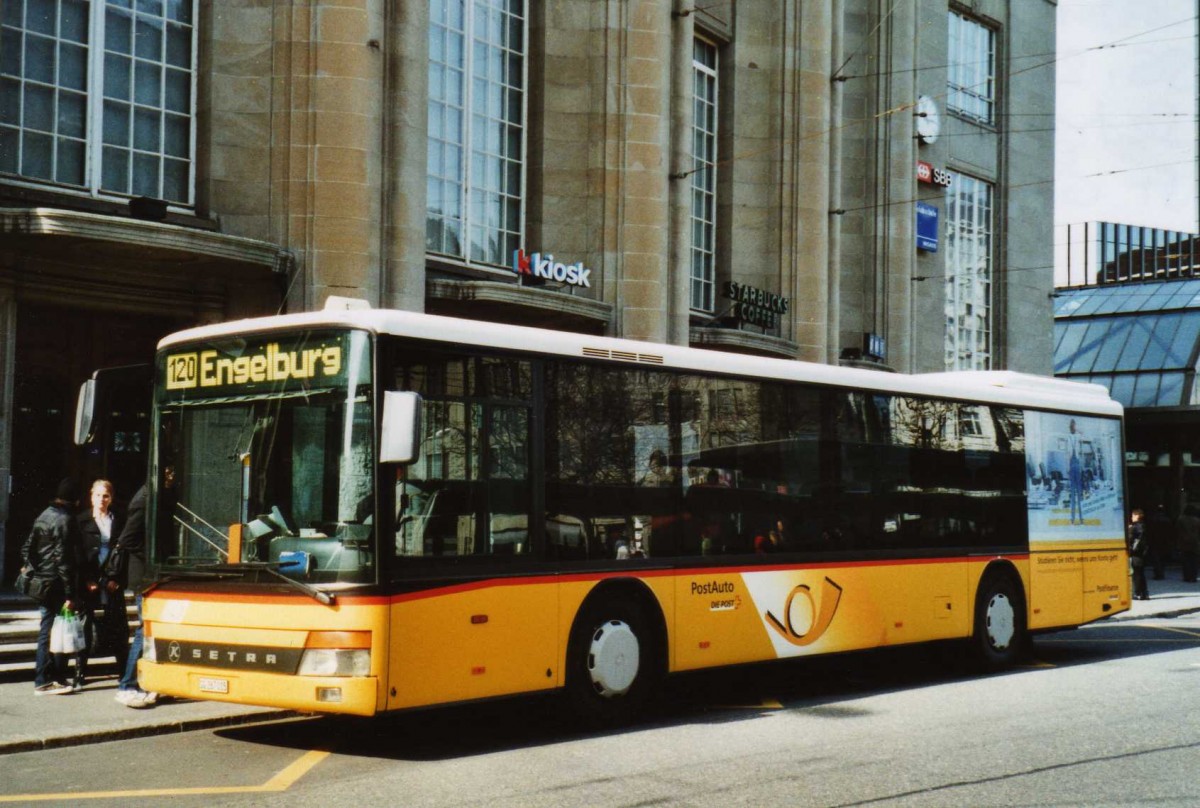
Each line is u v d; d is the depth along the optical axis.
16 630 13.94
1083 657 16.22
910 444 13.81
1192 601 26.33
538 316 23.08
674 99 25.92
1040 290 39.94
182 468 9.95
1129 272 56.84
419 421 8.80
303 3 19.16
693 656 11.26
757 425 12.15
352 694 8.81
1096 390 17.25
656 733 10.39
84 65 18.14
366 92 19.34
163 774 8.82
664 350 11.40
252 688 9.20
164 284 18.48
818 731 10.43
